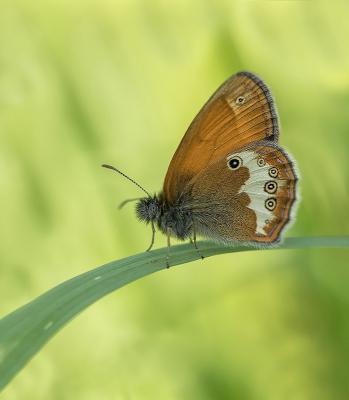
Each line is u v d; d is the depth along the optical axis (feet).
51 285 0.87
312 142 0.87
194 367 0.84
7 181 0.88
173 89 0.90
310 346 0.84
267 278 0.86
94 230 0.88
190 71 0.89
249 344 0.85
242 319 0.86
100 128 0.89
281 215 0.82
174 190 0.83
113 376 0.84
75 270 0.88
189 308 0.86
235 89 0.81
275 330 0.85
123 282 0.76
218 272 0.86
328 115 0.87
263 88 0.82
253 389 0.84
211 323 0.85
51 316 0.74
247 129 0.82
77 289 0.75
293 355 0.84
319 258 0.85
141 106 0.90
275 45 0.88
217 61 0.89
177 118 0.90
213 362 0.84
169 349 0.85
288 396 0.83
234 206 0.83
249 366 0.84
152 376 0.84
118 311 0.85
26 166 0.88
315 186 0.86
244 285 0.86
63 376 0.83
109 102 0.90
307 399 0.83
